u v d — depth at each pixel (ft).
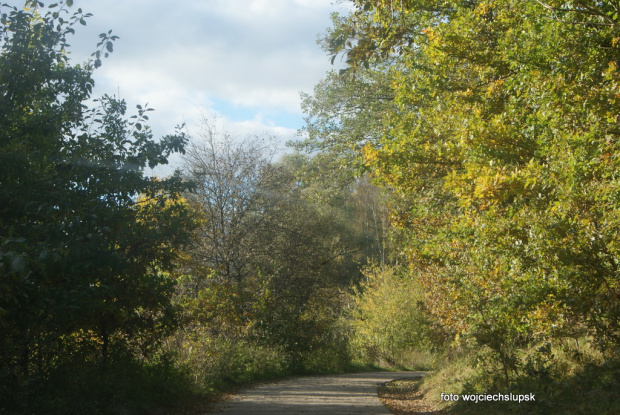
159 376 40.55
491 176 29.81
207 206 78.07
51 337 31.22
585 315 29.53
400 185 44.91
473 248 34.27
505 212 31.17
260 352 76.38
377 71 71.56
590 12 25.94
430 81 43.42
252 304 77.46
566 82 27.89
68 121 35.94
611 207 24.71
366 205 156.35
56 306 26.76
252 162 81.46
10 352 28.53
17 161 28.96
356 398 50.83
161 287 38.55
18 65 32.22
